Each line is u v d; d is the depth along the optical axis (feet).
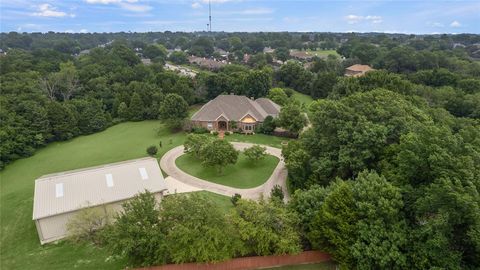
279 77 387.55
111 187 120.26
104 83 318.04
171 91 302.04
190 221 86.12
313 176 133.90
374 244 77.87
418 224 83.56
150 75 355.77
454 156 87.86
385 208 81.10
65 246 105.19
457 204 74.64
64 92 302.86
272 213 93.25
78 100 271.90
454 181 79.87
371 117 132.57
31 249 104.99
